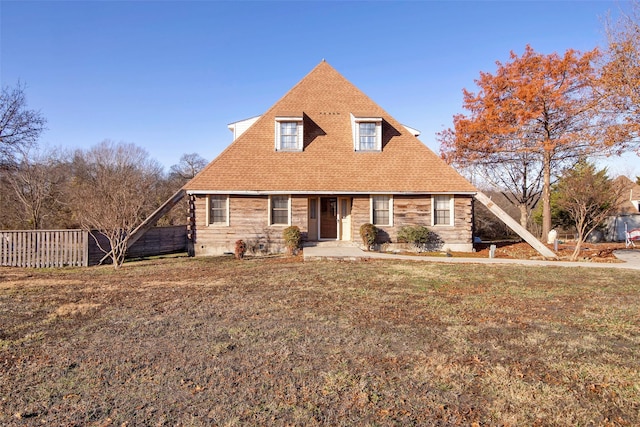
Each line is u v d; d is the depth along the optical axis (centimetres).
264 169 1766
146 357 497
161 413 362
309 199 1808
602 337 572
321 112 1975
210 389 410
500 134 2411
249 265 1356
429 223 1767
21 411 366
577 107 2202
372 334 583
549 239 2333
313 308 736
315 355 502
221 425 342
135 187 3600
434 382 426
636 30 1934
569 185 1666
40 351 520
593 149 2227
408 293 866
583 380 431
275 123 1838
